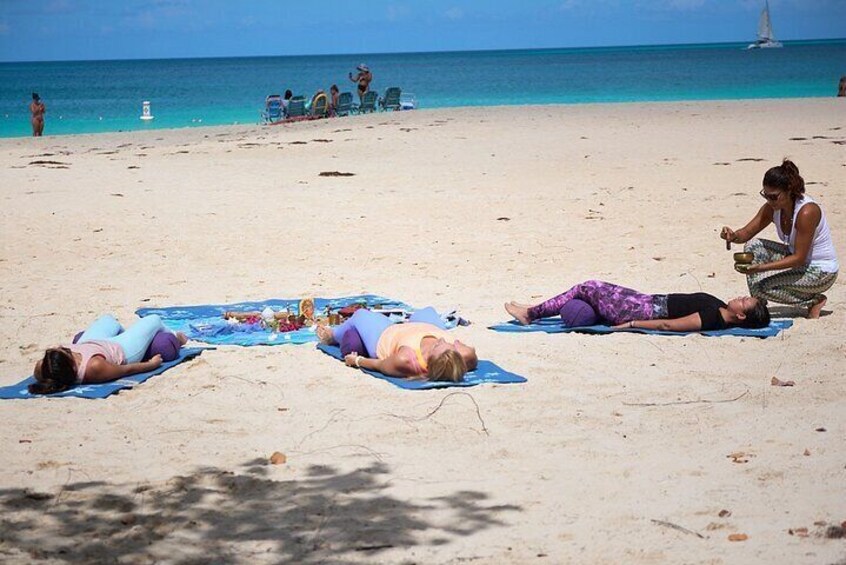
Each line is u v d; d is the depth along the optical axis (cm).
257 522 586
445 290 1175
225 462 683
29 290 1190
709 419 751
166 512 601
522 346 949
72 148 2962
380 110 4541
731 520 576
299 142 2933
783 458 671
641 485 631
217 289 1191
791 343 949
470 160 2425
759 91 5562
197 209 1758
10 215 1708
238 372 882
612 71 9775
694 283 1190
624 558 531
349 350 905
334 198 1867
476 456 687
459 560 533
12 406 801
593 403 792
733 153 2444
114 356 866
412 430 739
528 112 3919
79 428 752
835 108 3772
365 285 1205
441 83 7956
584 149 2611
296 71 13750
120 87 8731
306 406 796
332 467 671
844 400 789
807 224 1026
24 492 632
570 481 641
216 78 10919
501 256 1355
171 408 795
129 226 1602
